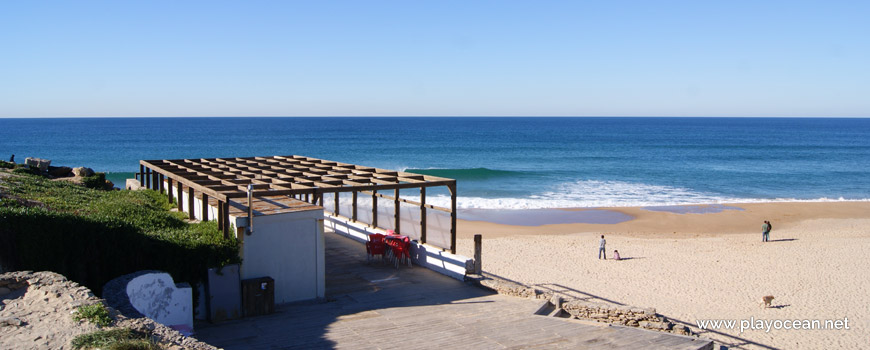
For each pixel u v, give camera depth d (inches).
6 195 471.5
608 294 636.1
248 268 438.9
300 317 420.2
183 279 400.8
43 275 299.6
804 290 657.6
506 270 745.0
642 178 1971.0
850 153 3112.7
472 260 544.7
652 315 448.5
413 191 1601.9
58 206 488.7
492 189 1688.0
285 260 459.2
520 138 4584.2
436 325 400.8
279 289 458.0
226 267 411.5
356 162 2664.9
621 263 794.2
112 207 502.3
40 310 264.8
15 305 270.2
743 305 600.1
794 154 3034.0
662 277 716.7
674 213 1275.8
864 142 4202.8
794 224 1170.0
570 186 1761.8
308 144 3718.0
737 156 2901.1
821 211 1312.7
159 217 503.2
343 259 622.2
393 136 4766.2
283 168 691.4
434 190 1648.6
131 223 430.6
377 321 410.6
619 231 1079.0
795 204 1407.5
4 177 621.6
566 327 404.8
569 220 1187.3
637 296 630.5
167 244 395.9
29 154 2807.6
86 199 592.4
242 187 495.2
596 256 838.5
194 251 402.6
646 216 1235.9
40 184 634.8
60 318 256.7
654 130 6373.0
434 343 357.4
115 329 243.1
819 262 796.0
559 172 2146.9
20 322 248.8
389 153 3085.6
